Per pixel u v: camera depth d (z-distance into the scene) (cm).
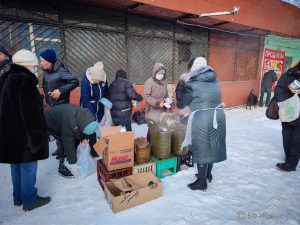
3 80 203
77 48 496
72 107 271
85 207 240
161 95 351
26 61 201
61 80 323
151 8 506
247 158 383
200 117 253
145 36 583
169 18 603
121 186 248
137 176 268
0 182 290
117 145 258
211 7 557
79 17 479
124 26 544
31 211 233
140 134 490
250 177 314
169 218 224
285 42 1016
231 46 801
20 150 203
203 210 238
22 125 200
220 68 795
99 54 528
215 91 257
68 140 271
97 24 505
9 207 239
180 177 304
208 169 293
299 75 313
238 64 862
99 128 290
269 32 795
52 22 448
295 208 246
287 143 343
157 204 246
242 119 683
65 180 293
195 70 258
